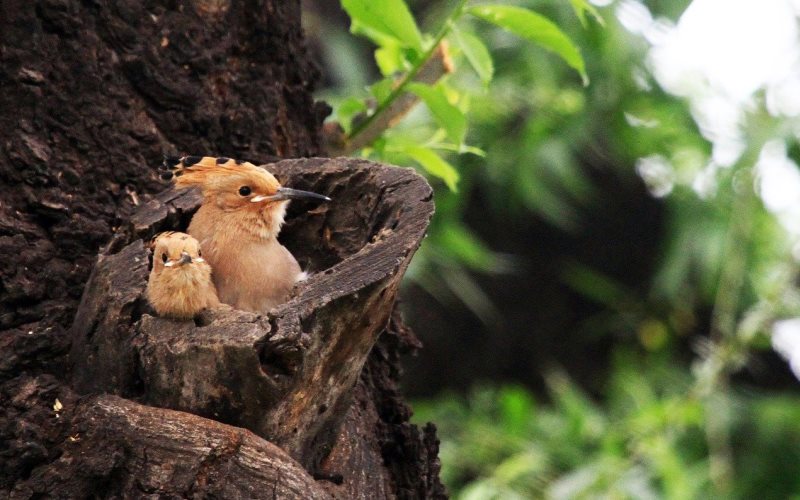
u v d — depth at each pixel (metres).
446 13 16.84
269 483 7.12
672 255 17.59
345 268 7.29
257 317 7.14
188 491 7.08
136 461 7.19
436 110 9.52
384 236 7.56
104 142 8.78
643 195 21.72
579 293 22.30
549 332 22.38
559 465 16.06
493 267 20.45
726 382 17.84
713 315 19.36
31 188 8.37
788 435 18.22
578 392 20.89
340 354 7.34
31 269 8.18
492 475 15.77
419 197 7.88
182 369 7.15
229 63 9.56
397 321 9.47
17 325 8.02
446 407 18.25
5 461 7.38
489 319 22.27
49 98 8.60
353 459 8.14
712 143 18.08
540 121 17.59
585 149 20.38
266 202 8.82
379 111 10.41
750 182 16.95
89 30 8.86
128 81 9.02
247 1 9.64
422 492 9.03
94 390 7.66
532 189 17.84
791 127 16.52
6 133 8.41
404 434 9.07
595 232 22.17
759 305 17.08
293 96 10.00
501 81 17.67
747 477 18.00
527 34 9.69
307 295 7.13
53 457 7.39
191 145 9.27
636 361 19.72
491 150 17.83
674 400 16.28
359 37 20.34
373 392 9.15
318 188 8.92
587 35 17.03
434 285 19.42
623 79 17.81
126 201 8.80
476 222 22.03
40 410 7.54
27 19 8.57
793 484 18.00
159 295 7.52
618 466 15.11
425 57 9.86
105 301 7.64
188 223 9.05
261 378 7.03
